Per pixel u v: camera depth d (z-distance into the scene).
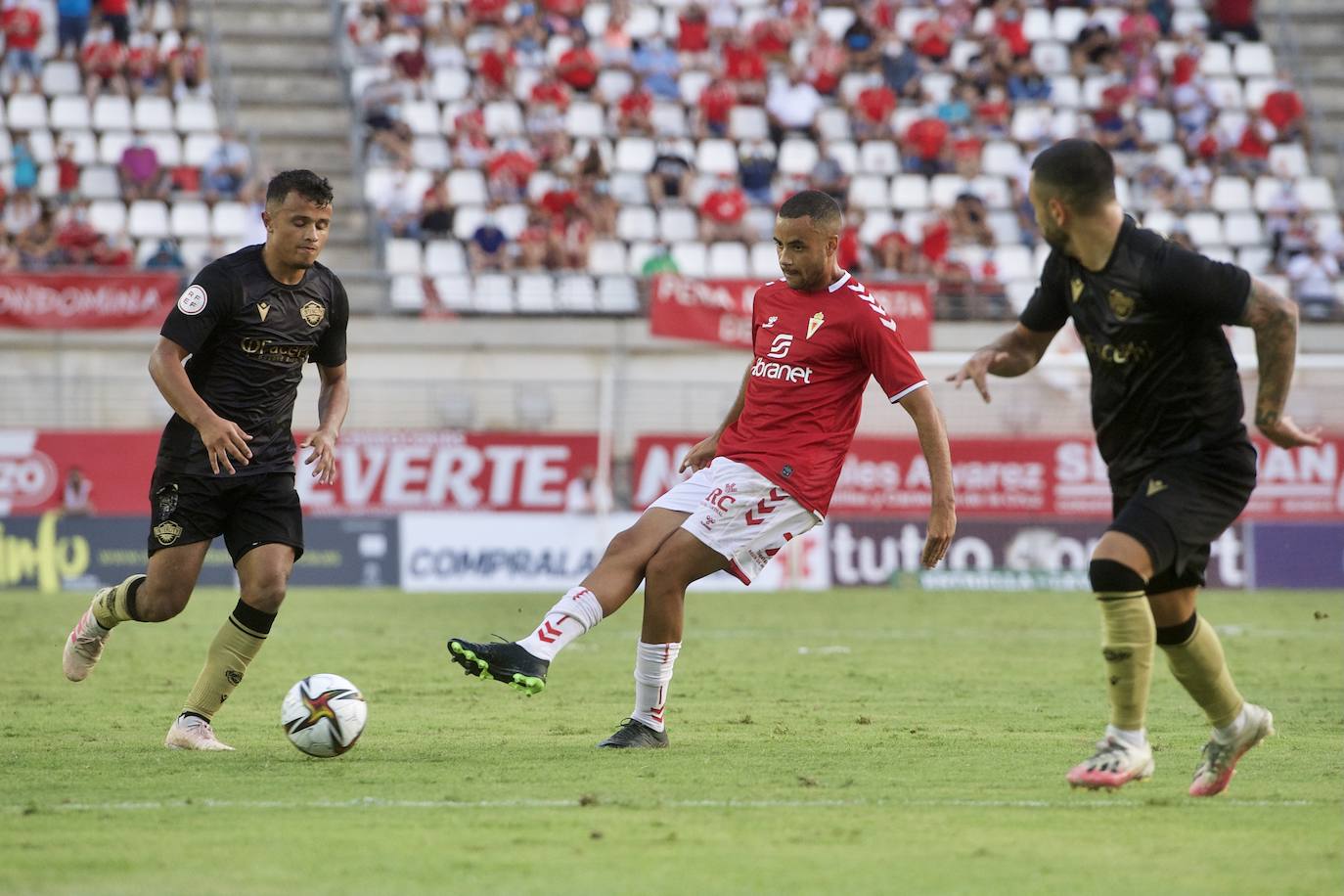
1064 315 21.02
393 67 98.31
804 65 104.38
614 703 33.31
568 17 104.69
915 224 96.25
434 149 95.25
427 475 74.44
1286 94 106.31
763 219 95.00
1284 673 41.62
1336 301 94.50
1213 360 19.41
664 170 95.00
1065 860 16.72
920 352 80.44
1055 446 77.62
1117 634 19.39
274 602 25.22
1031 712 31.98
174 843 17.42
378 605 63.88
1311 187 103.12
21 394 75.81
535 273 87.19
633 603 67.12
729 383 79.75
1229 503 19.62
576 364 85.00
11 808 19.62
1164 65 108.81
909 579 76.75
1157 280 18.88
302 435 75.19
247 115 97.69
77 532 71.25
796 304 25.28
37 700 33.41
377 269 90.62
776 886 15.47
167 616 25.44
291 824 18.59
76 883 15.53
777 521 25.17
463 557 74.25
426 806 19.80
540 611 61.28
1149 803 20.31
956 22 109.25
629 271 91.56
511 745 26.08
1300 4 116.12
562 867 16.30
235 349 24.56
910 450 77.00
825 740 26.94
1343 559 78.00
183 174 90.75
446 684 37.28
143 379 77.31
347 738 23.98
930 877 15.88
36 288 76.69
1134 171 100.75
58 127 92.31
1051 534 77.44
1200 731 28.61
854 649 48.09
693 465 27.39
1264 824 18.84
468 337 84.00
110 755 24.67
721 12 106.25
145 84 95.12
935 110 102.75
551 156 95.12
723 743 26.44
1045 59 108.19
